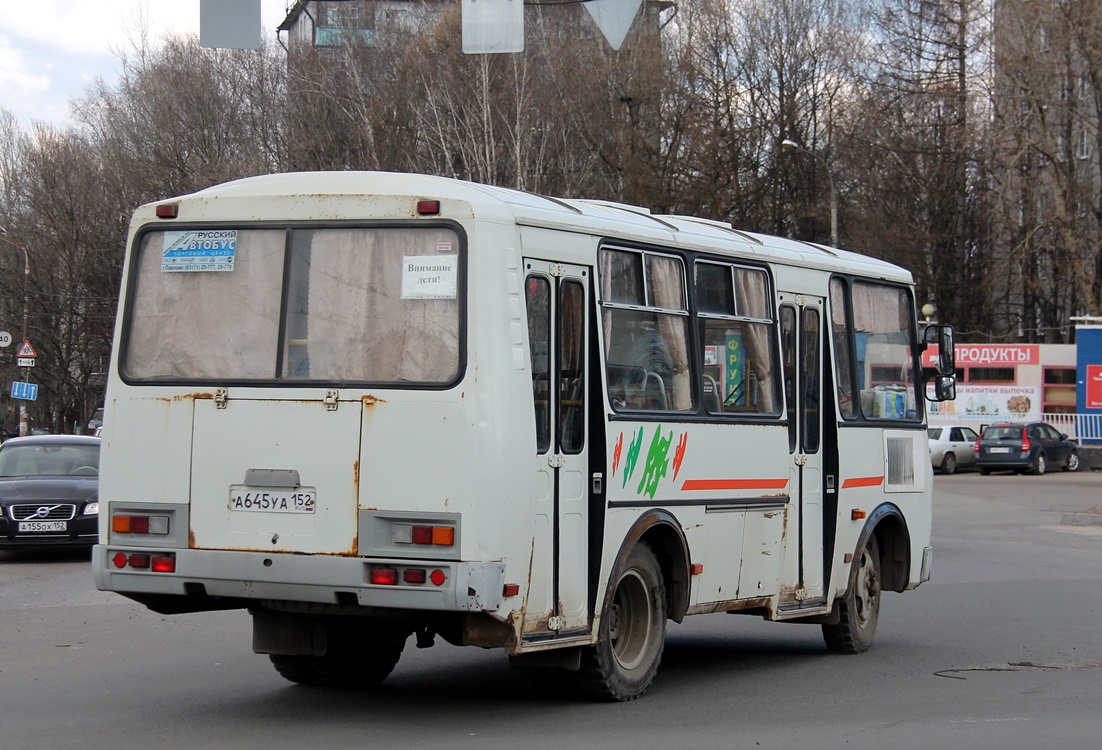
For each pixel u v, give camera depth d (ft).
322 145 150.30
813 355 36.09
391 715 26.89
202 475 25.25
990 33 148.36
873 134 177.17
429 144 136.56
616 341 28.07
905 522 40.06
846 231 178.81
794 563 34.65
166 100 160.76
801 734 25.36
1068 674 33.40
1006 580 54.60
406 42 151.02
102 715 26.81
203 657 34.91
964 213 179.01
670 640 40.83
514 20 39.52
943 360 41.88
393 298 24.71
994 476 139.95
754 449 32.81
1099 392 151.33
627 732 25.27
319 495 24.47
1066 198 149.79
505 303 24.61
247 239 25.76
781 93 178.91
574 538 26.53
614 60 161.68
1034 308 185.37
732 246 32.63
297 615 27.07
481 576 23.57
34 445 62.23
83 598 47.06
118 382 26.07
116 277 171.12
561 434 26.22
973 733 25.62
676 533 29.68
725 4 175.94
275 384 24.98
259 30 36.55
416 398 24.14
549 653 27.20
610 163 165.58
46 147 171.73
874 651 37.76
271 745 23.76
